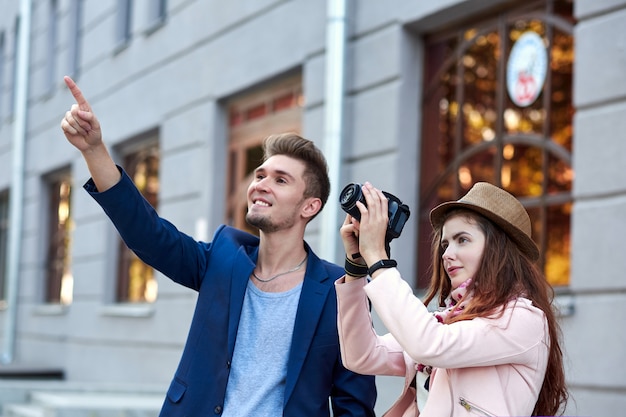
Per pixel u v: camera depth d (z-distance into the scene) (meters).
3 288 17.27
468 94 6.83
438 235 3.04
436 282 3.04
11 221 14.98
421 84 7.26
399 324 2.68
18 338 15.24
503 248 2.80
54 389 9.60
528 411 2.72
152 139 11.48
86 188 3.12
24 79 15.10
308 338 3.21
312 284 3.29
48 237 14.80
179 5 10.59
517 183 6.32
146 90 11.29
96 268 12.34
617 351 5.29
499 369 2.71
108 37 12.48
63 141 13.80
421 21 7.05
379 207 2.85
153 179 11.44
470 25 6.88
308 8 8.24
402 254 7.08
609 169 5.45
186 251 3.32
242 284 3.28
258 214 3.31
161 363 10.23
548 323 2.83
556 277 5.94
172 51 10.70
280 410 3.18
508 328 2.68
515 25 6.46
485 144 6.62
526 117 6.30
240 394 3.20
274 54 8.72
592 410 5.39
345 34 7.59
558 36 6.10
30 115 15.39
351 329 2.99
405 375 3.08
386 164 7.18
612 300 5.35
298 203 3.34
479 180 6.66
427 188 7.14
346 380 3.29
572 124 5.93
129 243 3.21
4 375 12.70
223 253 3.38
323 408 3.25
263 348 3.23
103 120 12.46
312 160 3.39
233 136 9.73
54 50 14.94
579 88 5.68
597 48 5.59
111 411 7.20
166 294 10.30
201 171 9.91
